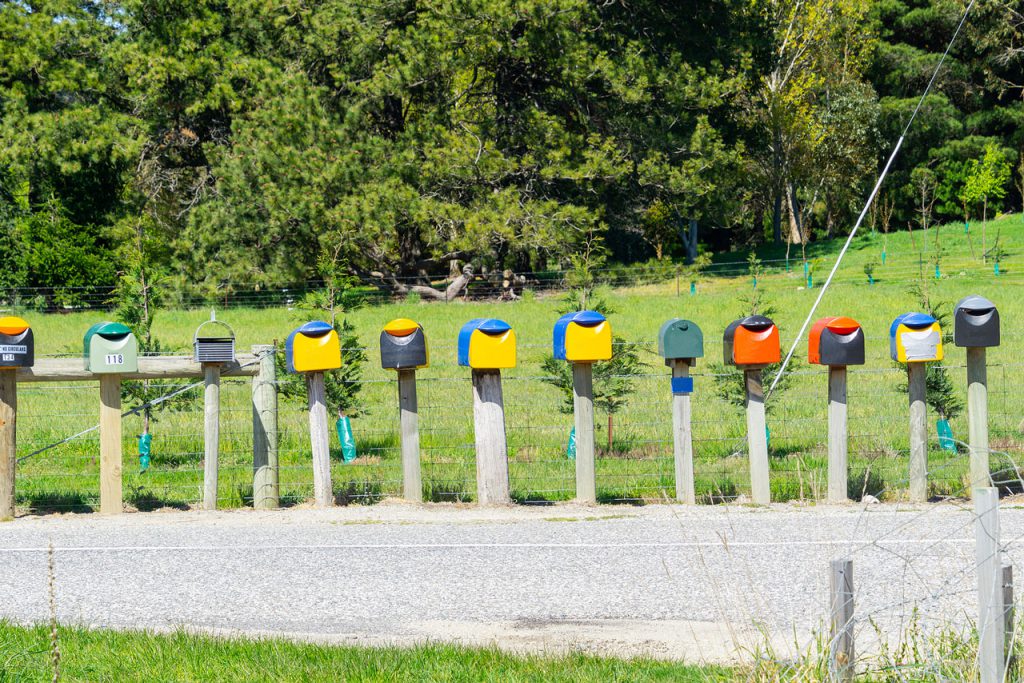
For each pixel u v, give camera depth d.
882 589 29.16
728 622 23.33
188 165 176.50
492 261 147.62
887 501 41.59
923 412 41.41
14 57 153.88
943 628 22.81
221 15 166.50
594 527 37.78
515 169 151.38
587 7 154.88
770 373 56.66
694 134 161.12
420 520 39.47
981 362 40.97
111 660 23.50
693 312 113.06
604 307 57.41
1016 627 20.70
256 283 143.50
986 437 40.94
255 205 144.75
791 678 20.95
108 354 40.56
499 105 162.38
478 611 28.33
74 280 136.12
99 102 158.50
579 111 161.50
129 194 156.38
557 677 22.11
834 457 41.44
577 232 145.88
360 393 72.75
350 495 43.88
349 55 158.62
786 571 31.28
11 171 145.88
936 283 123.50
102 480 41.31
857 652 22.77
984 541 18.88
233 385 74.50
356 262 149.75
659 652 24.56
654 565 32.38
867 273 137.38
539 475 48.09
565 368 54.09
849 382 72.62
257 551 34.97
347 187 144.62
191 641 24.94
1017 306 107.31
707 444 55.47
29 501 43.38
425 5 154.88
